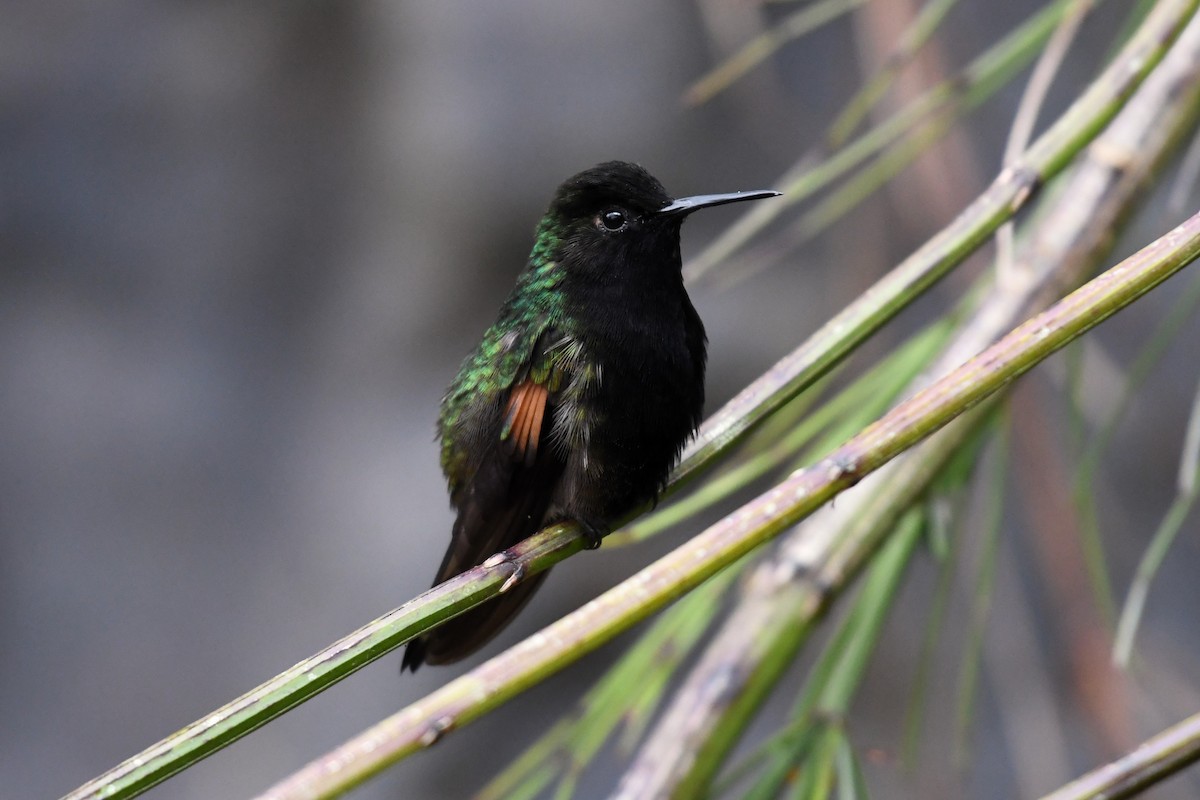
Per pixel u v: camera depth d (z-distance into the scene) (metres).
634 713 3.88
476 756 10.95
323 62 11.55
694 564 2.54
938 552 4.12
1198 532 10.98
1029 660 7.80
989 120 11.50
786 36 4.86
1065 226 4.33
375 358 11.41
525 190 11.28
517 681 2.42
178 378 11.39
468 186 11.23
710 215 11.55
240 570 11.09
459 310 11.39
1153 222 6.34
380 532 11.02
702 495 3.85
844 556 4.20
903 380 4.16
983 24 11.59
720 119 11.46
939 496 4.19
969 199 5.88
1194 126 4.43
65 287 11.42
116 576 11.03
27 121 11.48
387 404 11.34
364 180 11.48
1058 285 4.24
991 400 4.18
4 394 11.20
